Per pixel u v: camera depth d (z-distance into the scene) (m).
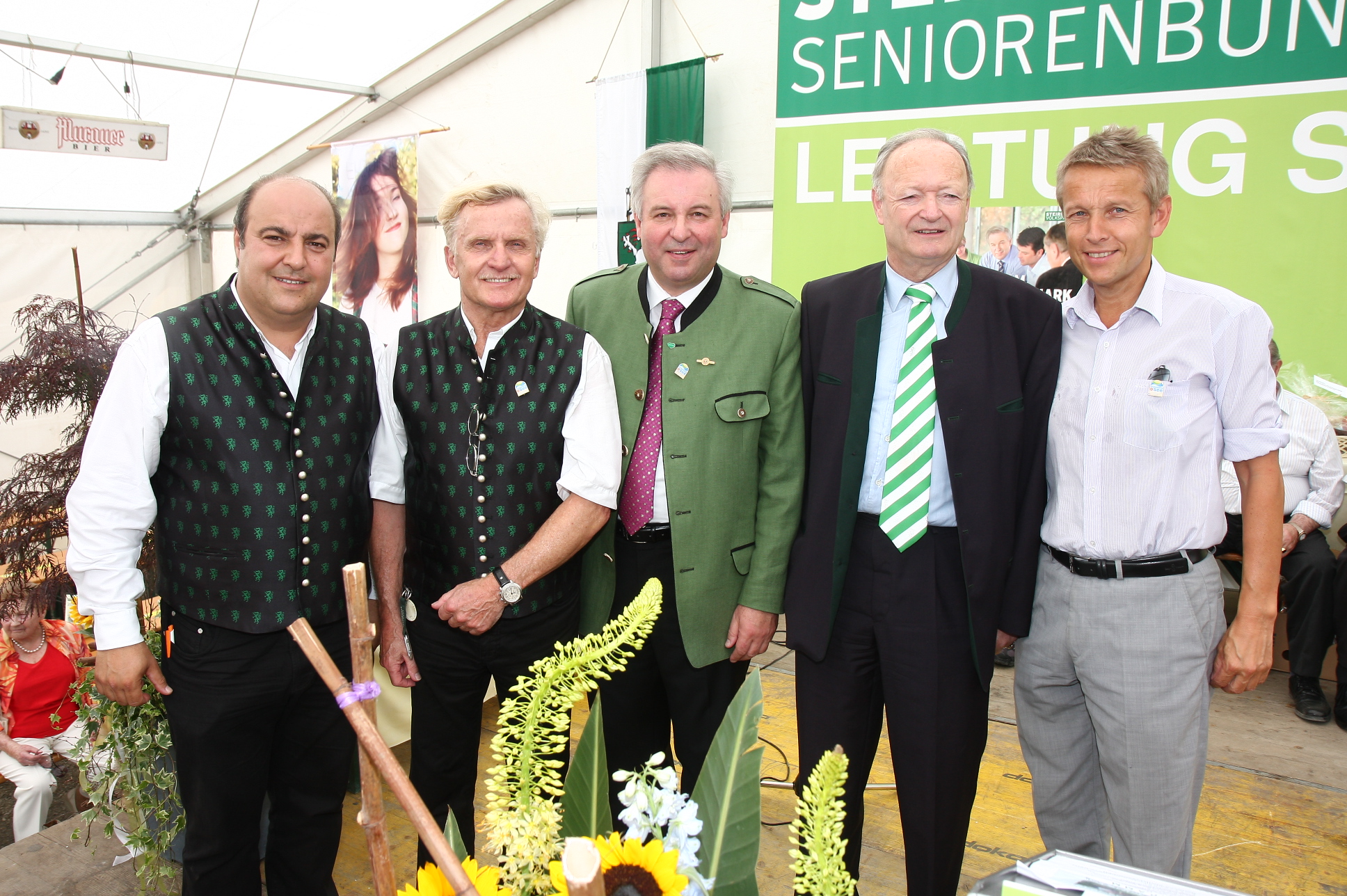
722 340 1.83
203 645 1.51
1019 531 1.64
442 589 1.71
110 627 1.46
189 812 1.57
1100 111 3.31
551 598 1.73
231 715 1.52
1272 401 1.50
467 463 1.68
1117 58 3.25
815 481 1.71
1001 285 1.64
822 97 3.79
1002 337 1.61
